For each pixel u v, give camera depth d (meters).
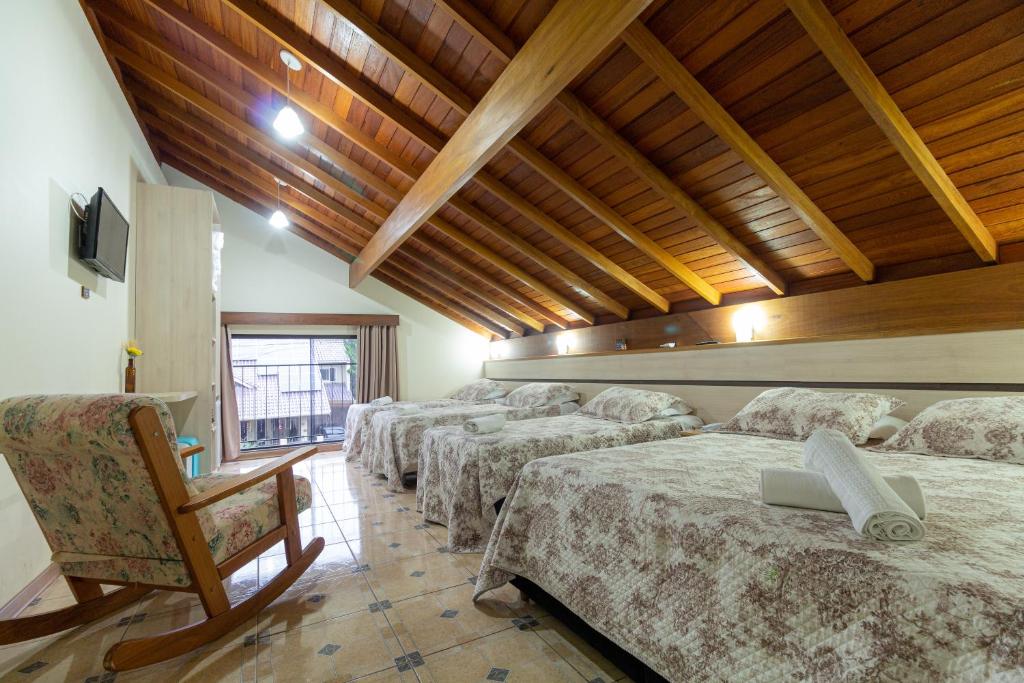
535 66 2.19
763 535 1.12
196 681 1.46
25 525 2.03
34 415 1.38
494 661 1.54
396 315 6.58
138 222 3.94
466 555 2.45
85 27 2.82
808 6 1.70
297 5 2.71
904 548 0.97
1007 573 0.85
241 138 4.50
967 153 2.06
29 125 2.08
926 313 2.53
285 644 1.65
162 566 1.59
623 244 3.64
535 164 3.01
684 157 2.65
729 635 1.10
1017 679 0.71
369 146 3.64
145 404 1.37
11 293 1.91
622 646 1.36
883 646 0.86
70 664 1.56
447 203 3.99
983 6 1.62
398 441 3.89
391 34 2.64
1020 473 1.58
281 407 6.39
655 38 2.06
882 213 2.46
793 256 3.01
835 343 2.82
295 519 2.02
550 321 5.61
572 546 1.62
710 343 3.58
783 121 2.25
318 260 6.27
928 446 1.95
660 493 1.43
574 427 3.30
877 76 1.92
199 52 3.50
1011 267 2.24
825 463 1.25
